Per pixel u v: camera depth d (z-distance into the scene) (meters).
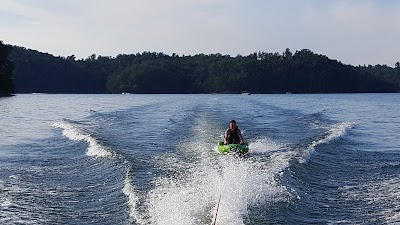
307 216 9.13
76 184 11.82
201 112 38.88
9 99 78.25
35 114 40.66
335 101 72.56
